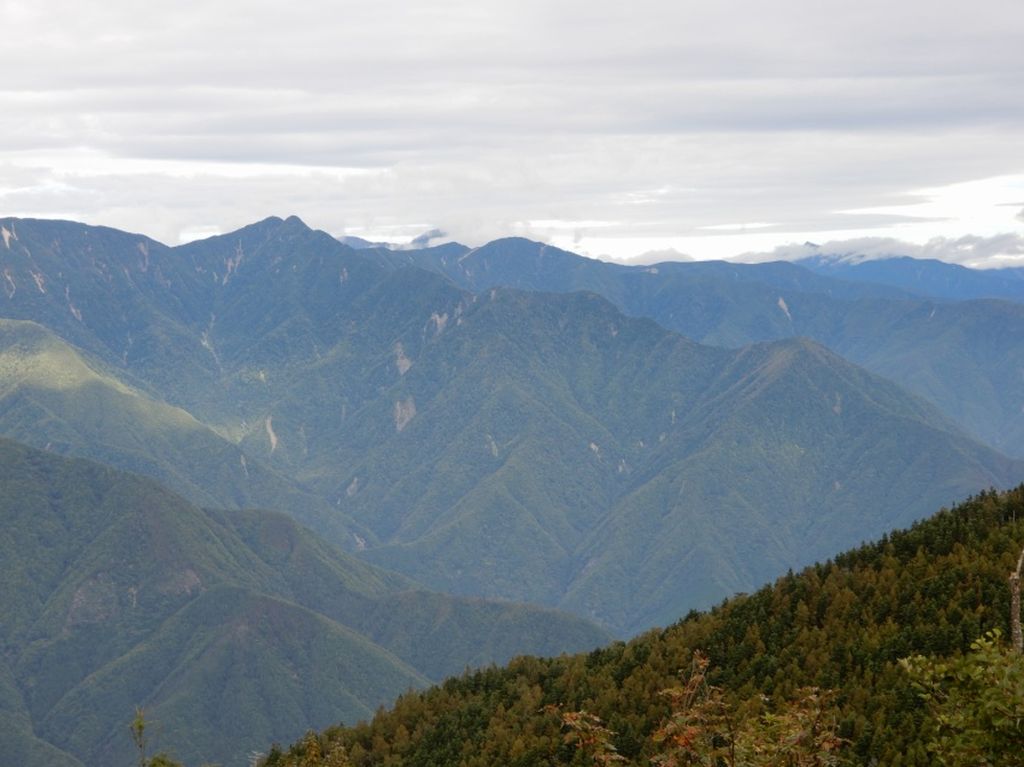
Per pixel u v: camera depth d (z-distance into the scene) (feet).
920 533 298.35
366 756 292.81
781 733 128.57
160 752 138.41
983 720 101.14
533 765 249.14
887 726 203.72
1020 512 296.71
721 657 271.49
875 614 263.70
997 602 241.55
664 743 228.84
